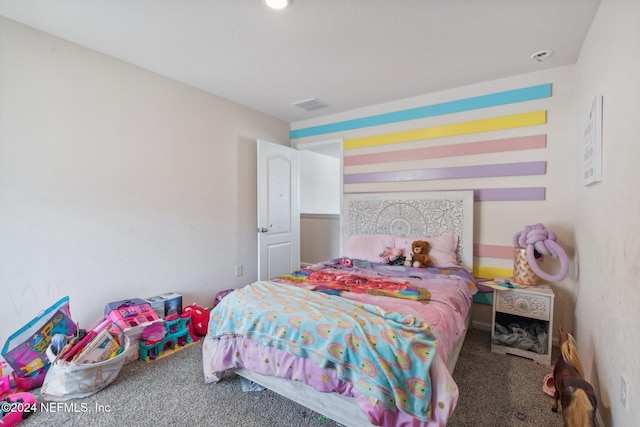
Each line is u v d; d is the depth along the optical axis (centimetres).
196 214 296
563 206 245
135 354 219
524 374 202
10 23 185
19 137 190
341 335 136
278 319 156
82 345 188
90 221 223
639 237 103
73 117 213
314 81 276
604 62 151
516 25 187
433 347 125
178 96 278
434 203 298
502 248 272
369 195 336
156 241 265
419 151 311
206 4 170
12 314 189
